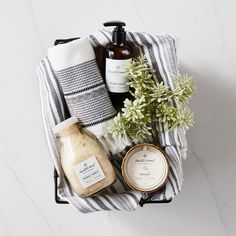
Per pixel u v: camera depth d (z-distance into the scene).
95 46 0.83
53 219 0.98
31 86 0.94
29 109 0.94
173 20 0.93
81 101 0.79
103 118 0.80
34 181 0.96
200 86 0.95
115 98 0.82
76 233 0.99
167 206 0.99
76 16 0.92
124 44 0.80
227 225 0.99
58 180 0.85
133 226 0.99
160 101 0.78
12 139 0.95
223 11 0.93
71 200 0.80
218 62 0.94
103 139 0.82
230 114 0.96
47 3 0.91
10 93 0.94
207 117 0.96
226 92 0.95
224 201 0.98
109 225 0.99
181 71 0.95
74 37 0.92
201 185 0.98
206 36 0.93
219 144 0.97
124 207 0.80
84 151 0.79
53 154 0.80
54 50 0.78
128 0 0.92
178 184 0.81
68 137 0.79
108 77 0.81
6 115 0.94
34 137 0.95
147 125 0.82
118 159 0.85
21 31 0.92
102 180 0.79
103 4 0.92
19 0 0.91
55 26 0.92
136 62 0.80
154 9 0.92
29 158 0.96
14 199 0.97
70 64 0.78
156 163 0.81
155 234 0.99
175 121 0.78
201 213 0.99
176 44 0.84
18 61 0.93
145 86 0.78
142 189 0.80
